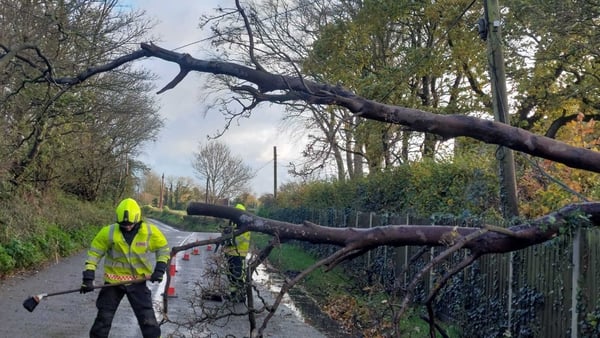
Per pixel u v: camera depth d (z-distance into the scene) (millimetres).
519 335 8633
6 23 14391
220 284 5477
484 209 12641
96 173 34375
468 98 24109
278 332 10070
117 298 7340
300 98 5418
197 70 5668
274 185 57469
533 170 12359
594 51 16484
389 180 17359
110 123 29078
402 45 21609
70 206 27469
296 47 24531
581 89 20562
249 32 5641
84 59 17859
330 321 11156
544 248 8070
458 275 10789
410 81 22406
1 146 17141
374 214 17016
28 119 18453
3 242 15867
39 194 22609
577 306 7117
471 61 22609
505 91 11273
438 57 21109
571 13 14914
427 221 12500
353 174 25156
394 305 5371
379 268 15430
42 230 19109
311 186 29094
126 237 7320
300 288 15266
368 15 21109
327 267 5230
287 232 5258
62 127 23578
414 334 10062
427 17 21578
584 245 7102
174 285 13641
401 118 5363
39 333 8805
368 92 19078
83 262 19031
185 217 60750
